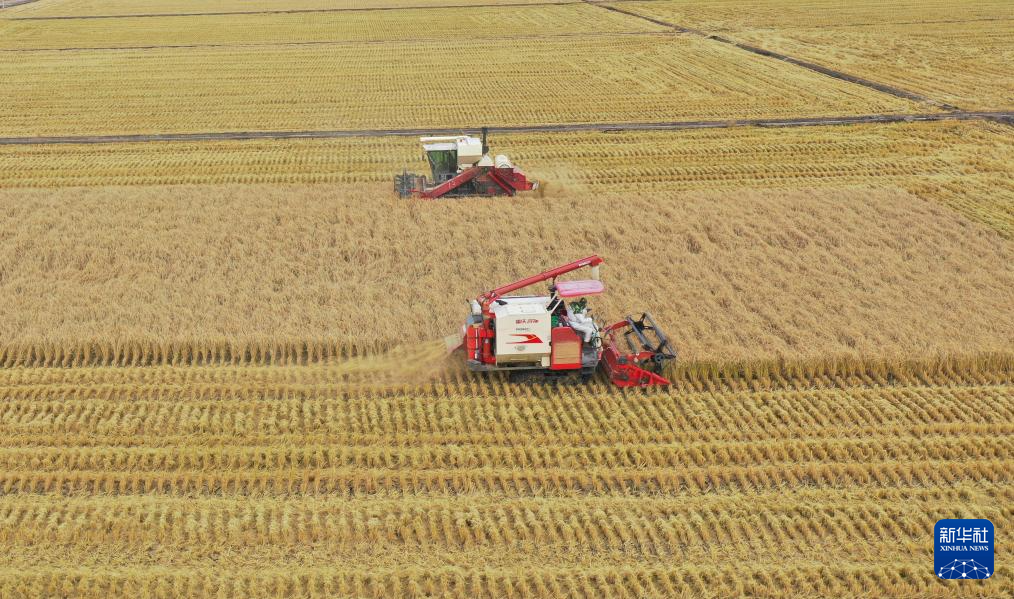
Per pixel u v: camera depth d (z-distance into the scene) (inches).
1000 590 478.6
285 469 576.4
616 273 872.9
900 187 1152.8
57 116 1571.1
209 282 840.9
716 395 669.9
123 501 547.2
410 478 568.7
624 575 489.7
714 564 499.2
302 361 722.2
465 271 875.4
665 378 681.0
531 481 563.5
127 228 983.6
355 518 526.6
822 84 1737.2
